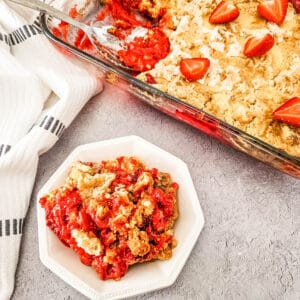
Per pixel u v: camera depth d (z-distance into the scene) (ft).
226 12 1.75
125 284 1.54
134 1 1.88
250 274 1.66
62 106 1.77
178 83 1.73
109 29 1.85
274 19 1.75
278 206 1.74
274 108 1.69
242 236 1.70
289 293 1.63
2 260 1.63
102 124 1.89
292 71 1.73
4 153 1.74
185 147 1.84
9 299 1.64
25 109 1.81
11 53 1.90
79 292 1.65
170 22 1.83
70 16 1.89
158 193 1.59
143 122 1.88
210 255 1.68
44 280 1.67
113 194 1.58
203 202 1.75
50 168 1.82
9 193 1.71
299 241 1.69
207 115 1.62
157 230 1.58
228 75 1.73
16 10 1.97
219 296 1.64
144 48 1.82
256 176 1.78
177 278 1.65
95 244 1.54
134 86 1.73
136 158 1.70
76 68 1.87
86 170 1.66
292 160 1.54
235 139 1.67
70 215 1.58
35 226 1.73
